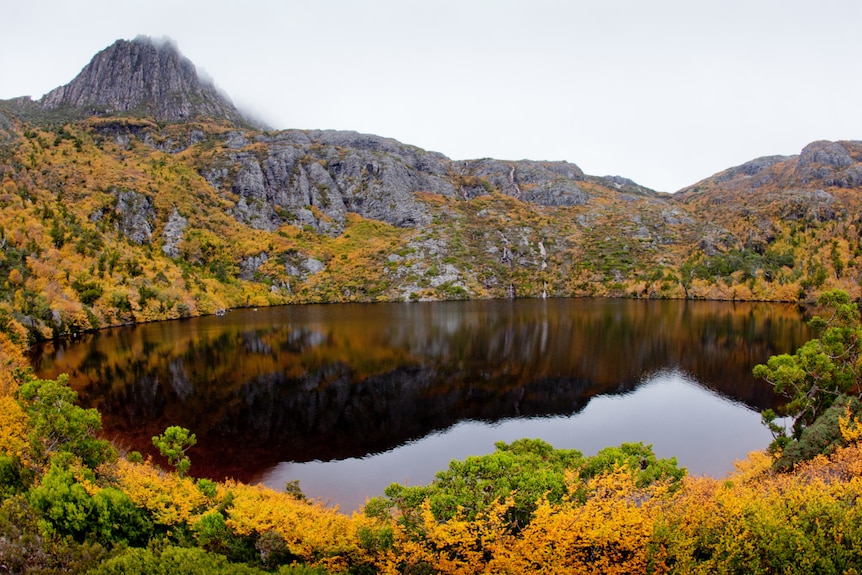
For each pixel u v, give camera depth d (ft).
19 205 466.70
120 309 404.98
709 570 54.75
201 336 341.82
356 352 281.33
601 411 174.81
